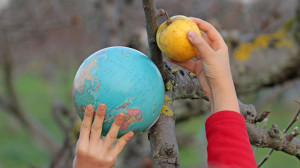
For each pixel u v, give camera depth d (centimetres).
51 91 847
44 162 779
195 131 584
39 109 1084
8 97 548
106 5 374
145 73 148
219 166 126
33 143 891
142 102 145
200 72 162
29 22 428
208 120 141
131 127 147
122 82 144
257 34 342
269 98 445
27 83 1366
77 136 301
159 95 150
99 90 144
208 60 144
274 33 337
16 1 462
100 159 138
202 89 169
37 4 460
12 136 944
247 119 174
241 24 413
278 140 175
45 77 832
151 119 150
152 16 146
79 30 492
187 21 149
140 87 145
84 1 477
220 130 135
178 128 511
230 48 321
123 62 148
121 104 143
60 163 305
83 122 141
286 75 321
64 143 308
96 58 152
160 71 163
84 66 153
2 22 421
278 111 911
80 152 137
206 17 416
